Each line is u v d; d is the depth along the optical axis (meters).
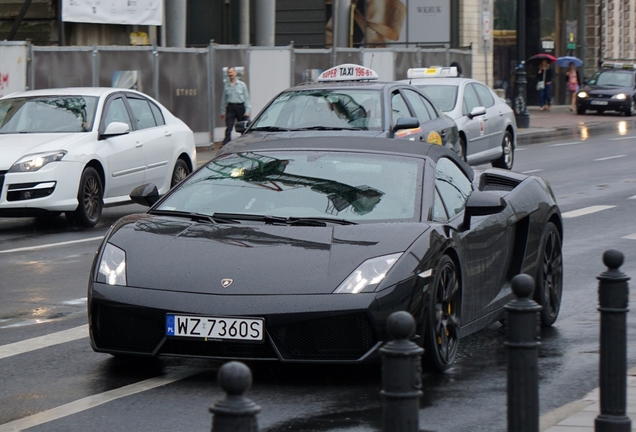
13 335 18.47
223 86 62.53
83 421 13.33
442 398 14.45
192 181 17.86
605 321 11.70
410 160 17.58
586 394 14.80
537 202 19.38
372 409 13.71
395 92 34.94
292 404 13.96
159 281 15.00
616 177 48.16
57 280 24.14
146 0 61.91
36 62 52.75
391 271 14.78
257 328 14.39
